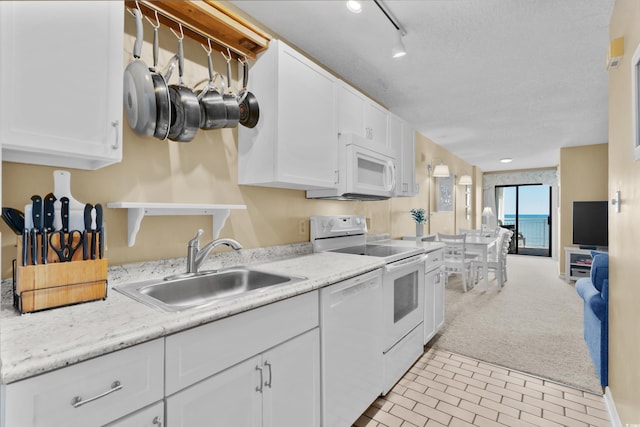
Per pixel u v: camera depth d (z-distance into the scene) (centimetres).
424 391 196
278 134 167
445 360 235
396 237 384
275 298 116
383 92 298
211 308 97
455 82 276
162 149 148
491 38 209
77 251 106
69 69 96
